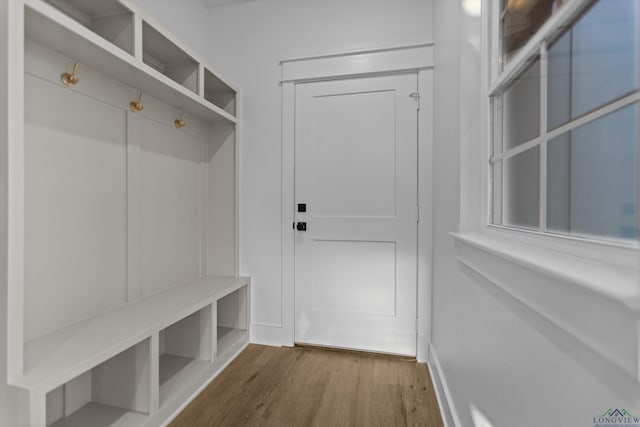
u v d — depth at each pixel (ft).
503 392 2.48
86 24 4.47
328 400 5.13
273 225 7.30
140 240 5.42
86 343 3.73
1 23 2.89
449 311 4.62
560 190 2.29
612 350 1.15
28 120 3.70
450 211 4.61
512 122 3.26
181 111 6.42
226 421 4.63
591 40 1.93
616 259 1.61
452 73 4.49
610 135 1.73
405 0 6.56
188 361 5.84
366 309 6.91
